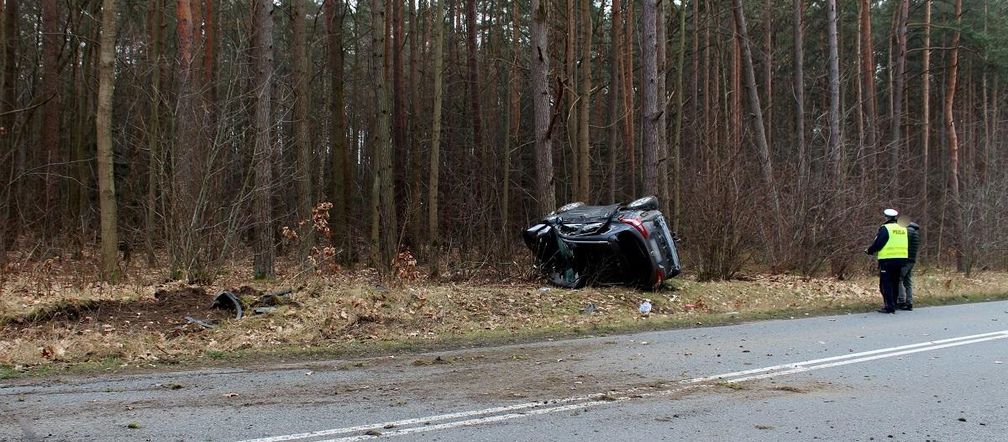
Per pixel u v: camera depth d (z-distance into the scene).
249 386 6.10
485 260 14.20
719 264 14.77
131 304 9.70
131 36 21.86
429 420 5.05
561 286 12.70
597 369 6.88
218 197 12.66
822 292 13.88
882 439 4.73
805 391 6.03
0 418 5.02
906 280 11.99
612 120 23.31
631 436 4.73
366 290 10.79
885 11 34.28
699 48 28.53
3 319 8.52
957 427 5.01
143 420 5.00
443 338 8.86
